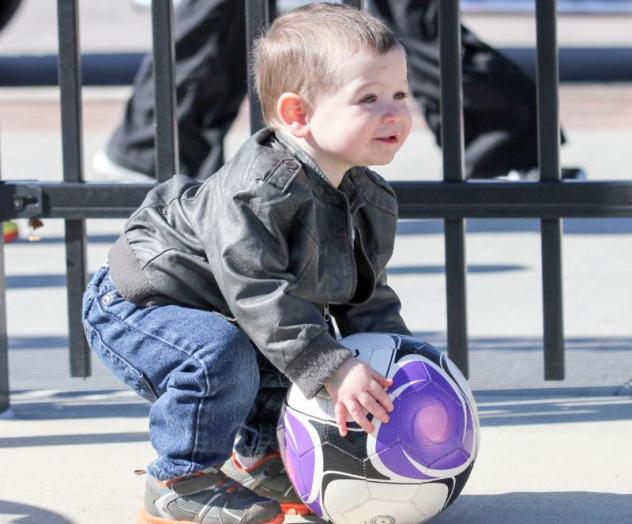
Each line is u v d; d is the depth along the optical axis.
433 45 11.59
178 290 5.61
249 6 7.06
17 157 17.38
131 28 36.72
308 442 5.27
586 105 22.72
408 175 15.77
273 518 5.51
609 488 6.10
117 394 8.00
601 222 13.79
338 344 5.20
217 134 12.25
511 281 11.05
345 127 5.33
